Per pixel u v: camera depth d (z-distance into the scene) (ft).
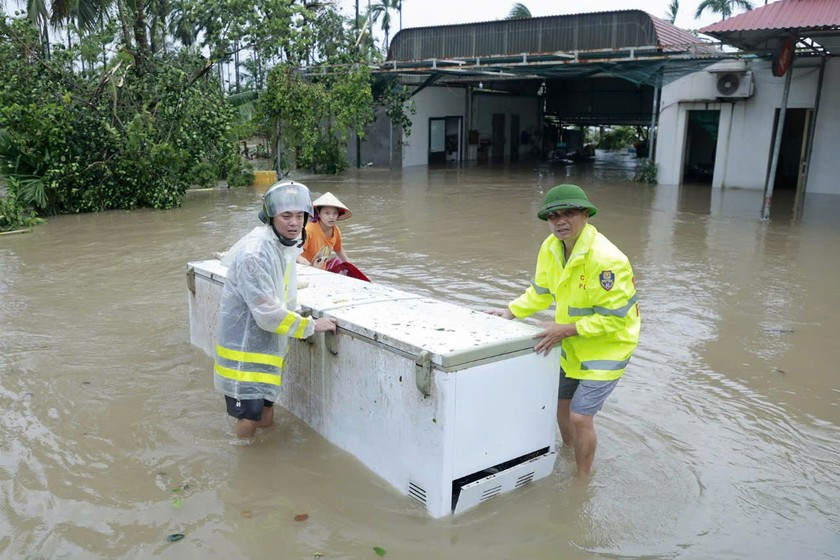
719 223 42.86
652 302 24.98
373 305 14.14
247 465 13.32
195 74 55.36
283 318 12.66
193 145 51.88
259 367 13.51
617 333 12.23
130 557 10.56
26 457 13.50
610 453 13.98
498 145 104.12
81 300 24.89
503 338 11.70
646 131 120.67
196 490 12.43
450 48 75.46
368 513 11.73
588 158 106.52
